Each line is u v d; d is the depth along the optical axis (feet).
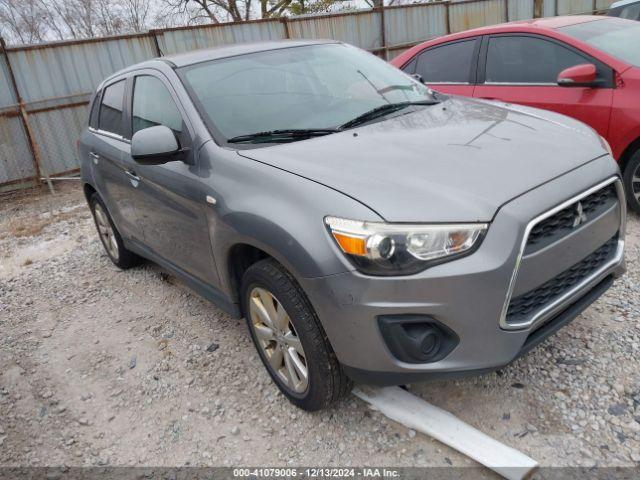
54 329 13.32
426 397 8.97
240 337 11.59
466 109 10.75
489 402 8.64
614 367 8.99
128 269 16.25
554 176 7.74
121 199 13.47
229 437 8.86
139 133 9.55
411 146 8.62
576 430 7.90
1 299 15.57
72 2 65.26
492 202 7.13
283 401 9.46
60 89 29.63
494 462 7.36
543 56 15.70
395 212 7.01
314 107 10.53
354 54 12.91
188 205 9.98
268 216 7.91
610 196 8.60
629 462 7.29
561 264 7.59
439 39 18.62
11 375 11.55
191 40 32.22
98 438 9.31
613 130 13.91
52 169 30.12
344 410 8.95
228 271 9.50
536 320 7.45
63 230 21.47
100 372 11.16
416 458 7.87
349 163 8.16
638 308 10.46
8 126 28.45
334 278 7.20
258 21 33.99
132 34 30.60
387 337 7.17
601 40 15.21
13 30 63.16
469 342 7.09
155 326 12.62
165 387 10.33
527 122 9.71
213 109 10.17
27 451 9.24
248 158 8.90
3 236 22.02
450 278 6.81
